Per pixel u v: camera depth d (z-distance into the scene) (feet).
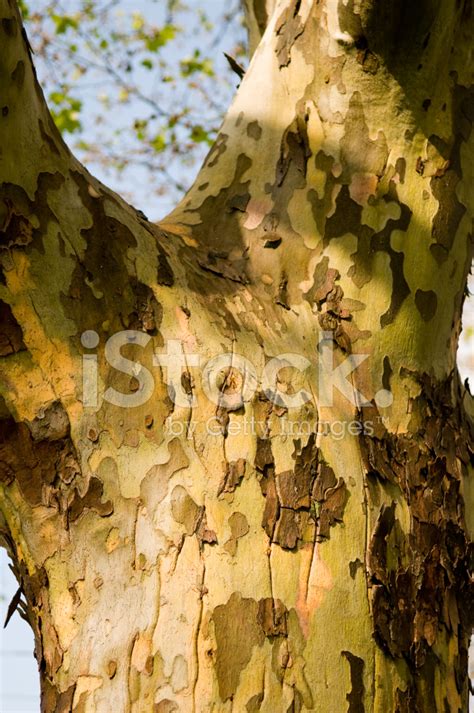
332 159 7.23
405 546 6.37
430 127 7.39
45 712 5.69
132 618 5.63
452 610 6.58
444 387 7.14
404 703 5.98
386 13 7.08
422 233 7.16
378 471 6.42
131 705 5.47
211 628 5.57
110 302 6.06
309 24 7.56
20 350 5.82
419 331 7.00
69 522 5.82
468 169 7.54
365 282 6.94
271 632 5.66
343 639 5.83
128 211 6.53
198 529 5.75
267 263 6.94
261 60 7.94
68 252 6.01
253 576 5.74
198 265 6.71
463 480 7.02
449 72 7.52
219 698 5.46
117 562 5.74
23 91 5.84
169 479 5.83
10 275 5.81
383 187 7.17
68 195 6.13
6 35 5.64
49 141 6.14
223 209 7.28
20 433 5.82
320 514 6.05
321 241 7.02
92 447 5.86
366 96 7.32
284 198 7.19
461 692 6.53
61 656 5.69
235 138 7.66
